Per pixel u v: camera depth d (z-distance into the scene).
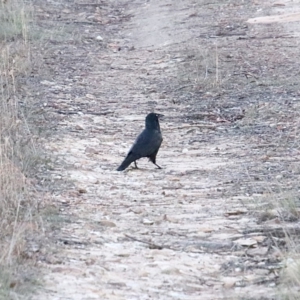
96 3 53.84
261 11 47.34
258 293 14.98
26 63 35.44
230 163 24.19
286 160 23.97
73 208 19.69
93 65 38.06
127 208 20.16
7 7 46.25
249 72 34.97
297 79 33.41
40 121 27.89
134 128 28.59
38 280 14.73
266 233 18.08
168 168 24.03
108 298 14.43
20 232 16.36
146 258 16.77
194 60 37.44
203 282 15.69
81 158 24.45
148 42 42.75
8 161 20.39
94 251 16.91
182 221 19.19
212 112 30.19
